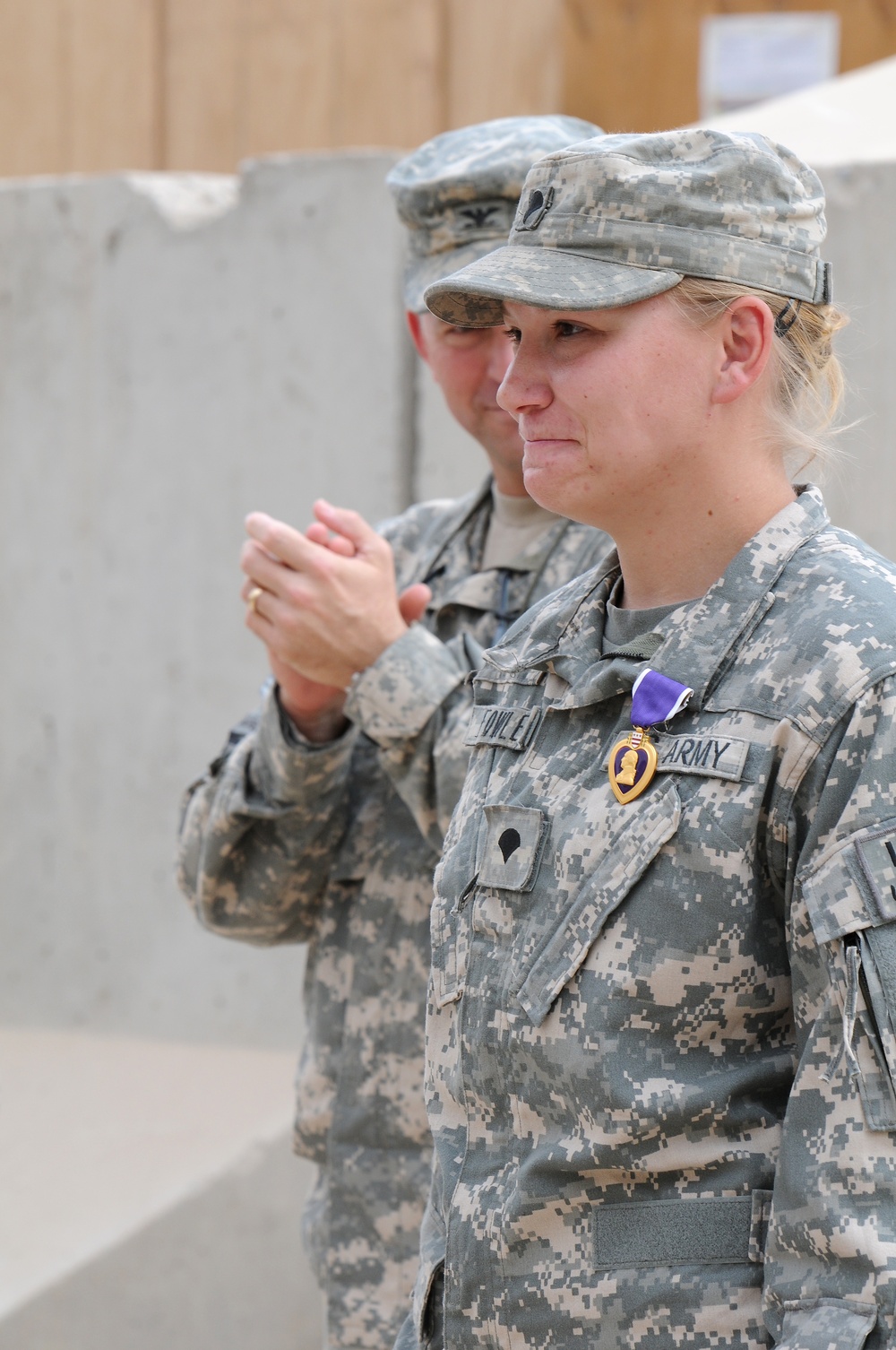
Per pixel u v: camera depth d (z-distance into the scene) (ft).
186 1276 36.96
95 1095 39.58
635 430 14.10
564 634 15.90
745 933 13.44
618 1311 13.67
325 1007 22.74
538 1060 14.11
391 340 37.73
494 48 49.21
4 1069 40.47
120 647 41.11
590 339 14.21
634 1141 13.69
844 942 12.78
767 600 14.12
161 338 40.24
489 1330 14.35
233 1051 40.22
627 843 13.87
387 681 20.86
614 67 49.83
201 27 51.65
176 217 39.96
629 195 14.03
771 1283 12.90
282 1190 38.01
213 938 40.42
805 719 13.24
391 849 22.47
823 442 15.46
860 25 48.32
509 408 14.80
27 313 41.63
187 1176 37.06
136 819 41.14
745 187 14.11
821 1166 12.60
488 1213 14.46
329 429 38.50
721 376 14.17
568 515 14.84
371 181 37.68
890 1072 12.45
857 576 13.89
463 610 22.88
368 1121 21.88
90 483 41.22
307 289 38.55
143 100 52.16
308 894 23.41
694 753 13.74
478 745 16.06
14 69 53.42
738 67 49.06
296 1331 38.06
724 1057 13.76
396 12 49.62
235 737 24.25
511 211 22.53
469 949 15.03
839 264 31.99
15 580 42.16
